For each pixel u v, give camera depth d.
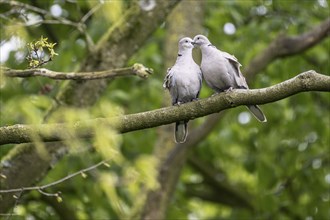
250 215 16.97
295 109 16.70
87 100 10.55
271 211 15.49
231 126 17.16
